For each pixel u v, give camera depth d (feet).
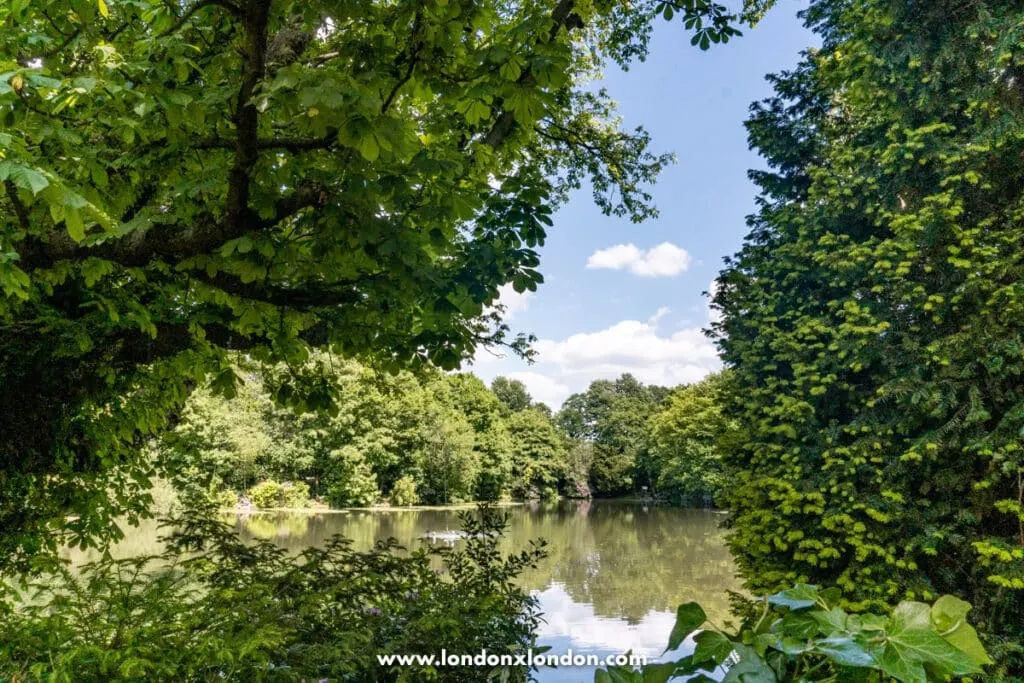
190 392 16.65
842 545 25.35
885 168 28.07
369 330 12.57
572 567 56.08
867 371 28.40
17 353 11.21
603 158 31.12
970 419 22.77
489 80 8.66
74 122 8.39
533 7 14.08
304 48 11.12
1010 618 22.09
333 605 11.55
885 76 27.66
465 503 143.54
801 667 2.69
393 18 8.75
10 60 6.48
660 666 2.69
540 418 202.08
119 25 9.99
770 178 35.96
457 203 9.31
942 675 2.37
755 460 29.22
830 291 30.07
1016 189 26.05
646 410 209.97
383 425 128.16
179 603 9.26
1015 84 25.71
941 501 24.57
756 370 30.40
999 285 24.30
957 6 26.40
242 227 8.80
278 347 13.37
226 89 7.80
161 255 9.58
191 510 13.85
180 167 9.48
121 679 7.03
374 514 108.06
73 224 5.90
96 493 15.10
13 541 13.34
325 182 8.80
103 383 13.41
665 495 173.37
